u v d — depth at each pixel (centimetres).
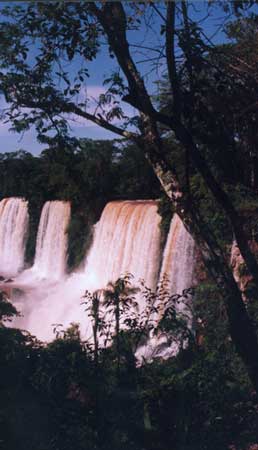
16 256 4438
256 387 721
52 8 730
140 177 3591
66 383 700
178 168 1213
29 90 770
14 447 655
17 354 709
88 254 3597
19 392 687
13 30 754
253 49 720
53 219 4041
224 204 757
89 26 754
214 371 732
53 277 3956
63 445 666
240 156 759
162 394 696
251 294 1106
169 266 2362
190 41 708
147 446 682
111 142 3228
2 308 910
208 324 1077
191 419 697
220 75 720
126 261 2812
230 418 708
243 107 721
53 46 766
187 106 734
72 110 775
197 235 741
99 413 685
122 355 777
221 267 734
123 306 879
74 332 1085
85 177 3612
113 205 3209
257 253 1627
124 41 723
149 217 2673
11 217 4572
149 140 747
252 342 725
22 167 4544
